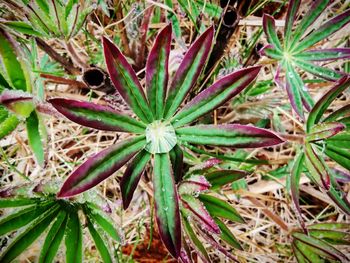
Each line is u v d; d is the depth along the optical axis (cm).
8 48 12
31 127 13
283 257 20
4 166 18
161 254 19
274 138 12
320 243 16
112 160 11
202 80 18
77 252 13
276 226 21
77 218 13
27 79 13
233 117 20
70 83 18
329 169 16
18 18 17
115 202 18
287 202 20
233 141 12
